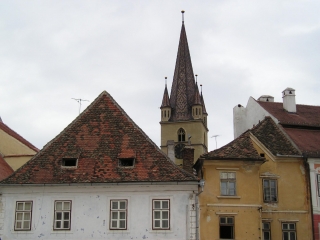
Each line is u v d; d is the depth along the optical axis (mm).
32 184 26891
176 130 101875
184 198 26750
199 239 27594
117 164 27969
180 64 108938
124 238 26312
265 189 30422
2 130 36312
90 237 26359
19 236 26453
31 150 36688
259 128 33625
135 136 29516
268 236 29609
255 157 29328
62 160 28203
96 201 26938
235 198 28797
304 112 38344
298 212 29891
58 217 26844
